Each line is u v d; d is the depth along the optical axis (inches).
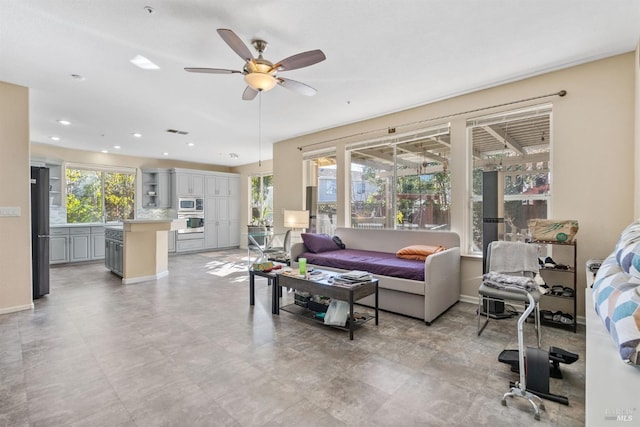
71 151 266.2
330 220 219.8
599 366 36.9
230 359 91.7
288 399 72.7
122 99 153.1
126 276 186.1
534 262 115.0
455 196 155.0
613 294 44.3
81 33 97.3
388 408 69.6
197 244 328.2
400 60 117.0
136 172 305.9
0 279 130.4
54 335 108.7
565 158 123.6
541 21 93.0
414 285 124.6
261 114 179.2
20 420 64.8
